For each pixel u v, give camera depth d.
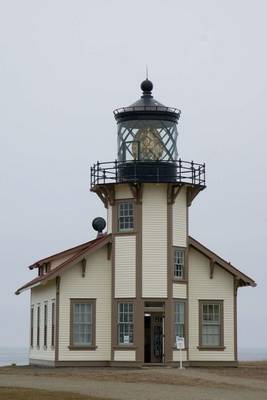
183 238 65.62
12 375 54.31
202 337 66.50
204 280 66.94
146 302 63.78
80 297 64.81
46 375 54.25
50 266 73.06
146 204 64.38
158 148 64.81
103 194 66.62
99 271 65.19
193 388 46.03
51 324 66.56
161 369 60.47
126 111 65.44
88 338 64.81
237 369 63.09
